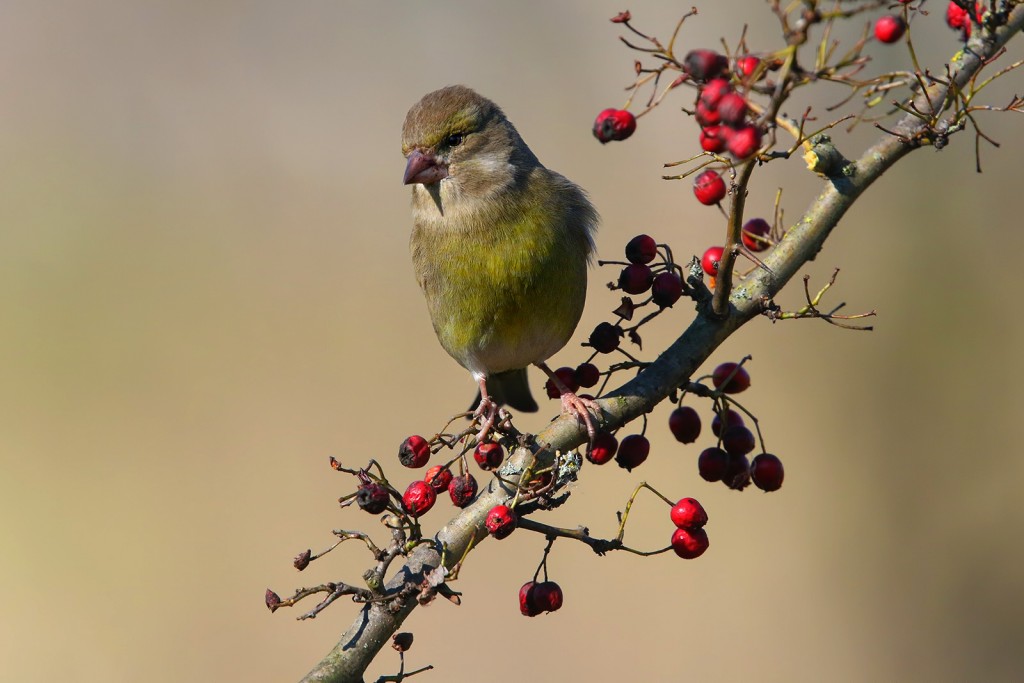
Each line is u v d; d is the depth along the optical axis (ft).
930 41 54.44
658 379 23.50
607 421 23.47
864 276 58.65
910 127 23.61
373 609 20.59
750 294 23.47
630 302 24.02
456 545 21.79
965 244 56.85
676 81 18.54
